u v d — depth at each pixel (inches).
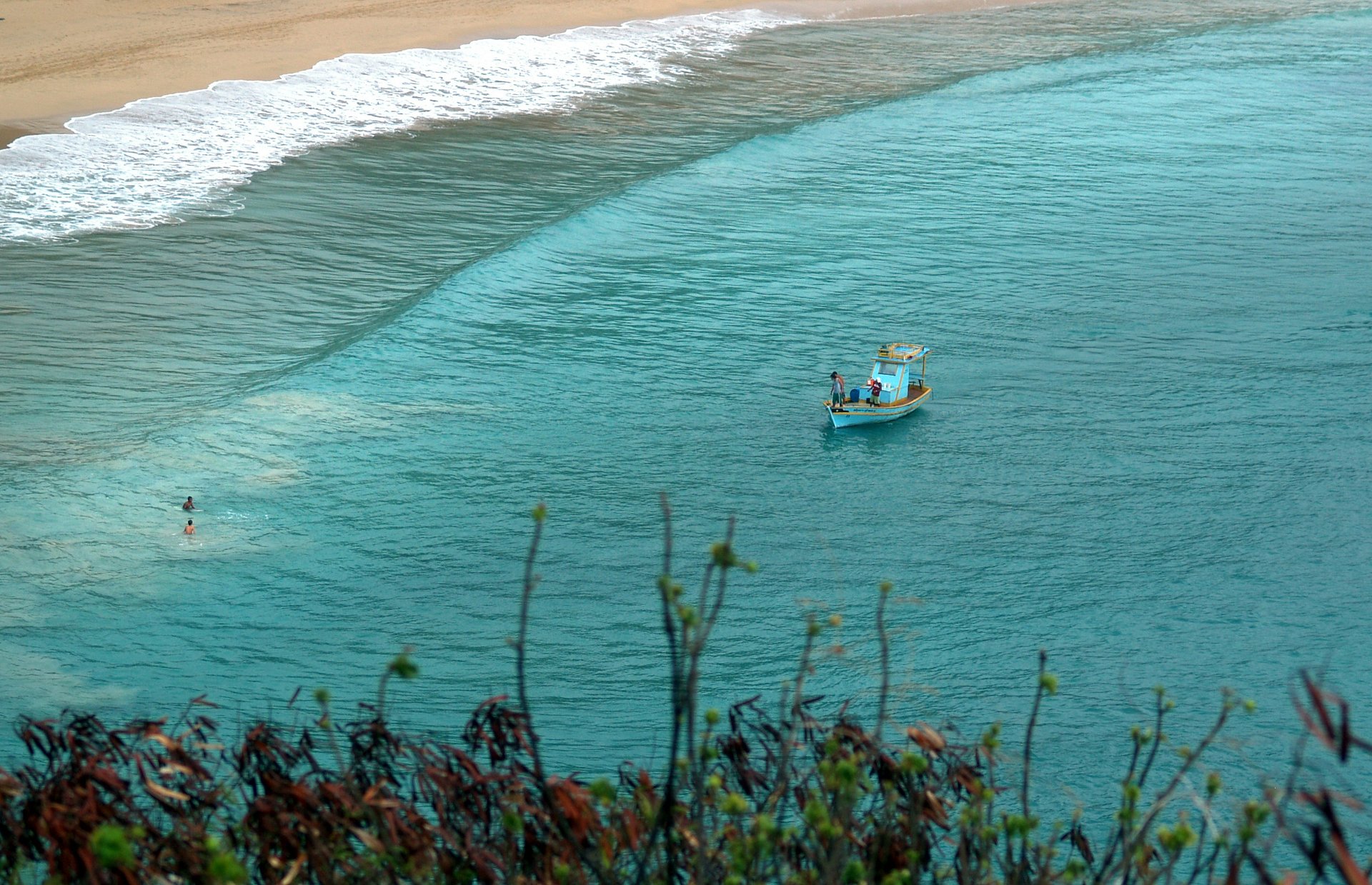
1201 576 2532.0
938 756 545.6
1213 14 6973.4
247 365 3253.0
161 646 2251.5
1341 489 2829.7
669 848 478.6
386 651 2288.4
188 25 5935.0
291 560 2522.1
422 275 3779.5
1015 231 4210.1
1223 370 3368.6
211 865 426.0
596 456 2967.5
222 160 4510.3
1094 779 1875.0
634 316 3624.5
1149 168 4751.5
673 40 6210.6
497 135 4894.2
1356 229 4217.5
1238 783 1871.3
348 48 5772.6
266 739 554.3
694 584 2501.2
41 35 5684.1
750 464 2965.1
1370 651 2282.2
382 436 2982.3
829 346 3516.2
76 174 4318.4
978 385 3326.8
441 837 509.4
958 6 6988.2
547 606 2432.3
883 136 5024.6
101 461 2778.1
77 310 3452.3
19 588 2367.1
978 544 2659.9
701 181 4520.2
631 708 2133.4
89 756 525.7
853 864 456.4
